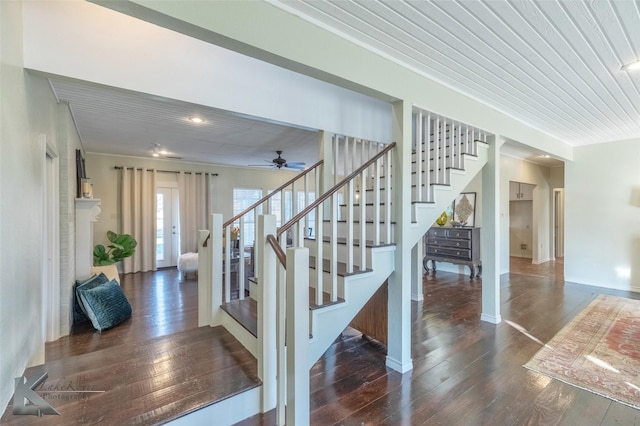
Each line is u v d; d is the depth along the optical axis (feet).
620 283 17.21
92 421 5.12
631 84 9.30
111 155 20.67
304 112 11.02
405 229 8.55
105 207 20.45
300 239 7.32
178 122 13.03
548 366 8.57
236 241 20.06
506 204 21.26
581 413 6.58
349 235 8.01
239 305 9.54
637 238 16.70
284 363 6.24
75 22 6.97
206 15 4.95
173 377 6.49
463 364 8.75
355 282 7.97
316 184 12.05
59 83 8.90
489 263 12.17
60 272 10.55
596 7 5.80
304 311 5.74
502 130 12.03
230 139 16.10
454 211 21.66
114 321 11.45
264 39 5.58
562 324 11.85
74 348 9.71
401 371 8.32
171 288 17.11
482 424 6.24
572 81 9.11
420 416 6.50
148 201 22.02
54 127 9.88
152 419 5.20
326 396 7.23
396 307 8.56
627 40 6.88
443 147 10.18
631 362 8.75
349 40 6.88
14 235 5.80
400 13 6.03
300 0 5.68
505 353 9.41
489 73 8.61
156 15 4.61
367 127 12.91
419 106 8.63
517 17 6.10
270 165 25.52
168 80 8.17
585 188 18.43
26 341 6.68
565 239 19.25
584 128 14.48
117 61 7.45
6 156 5.36
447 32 6.66
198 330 8.99
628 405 6.83
